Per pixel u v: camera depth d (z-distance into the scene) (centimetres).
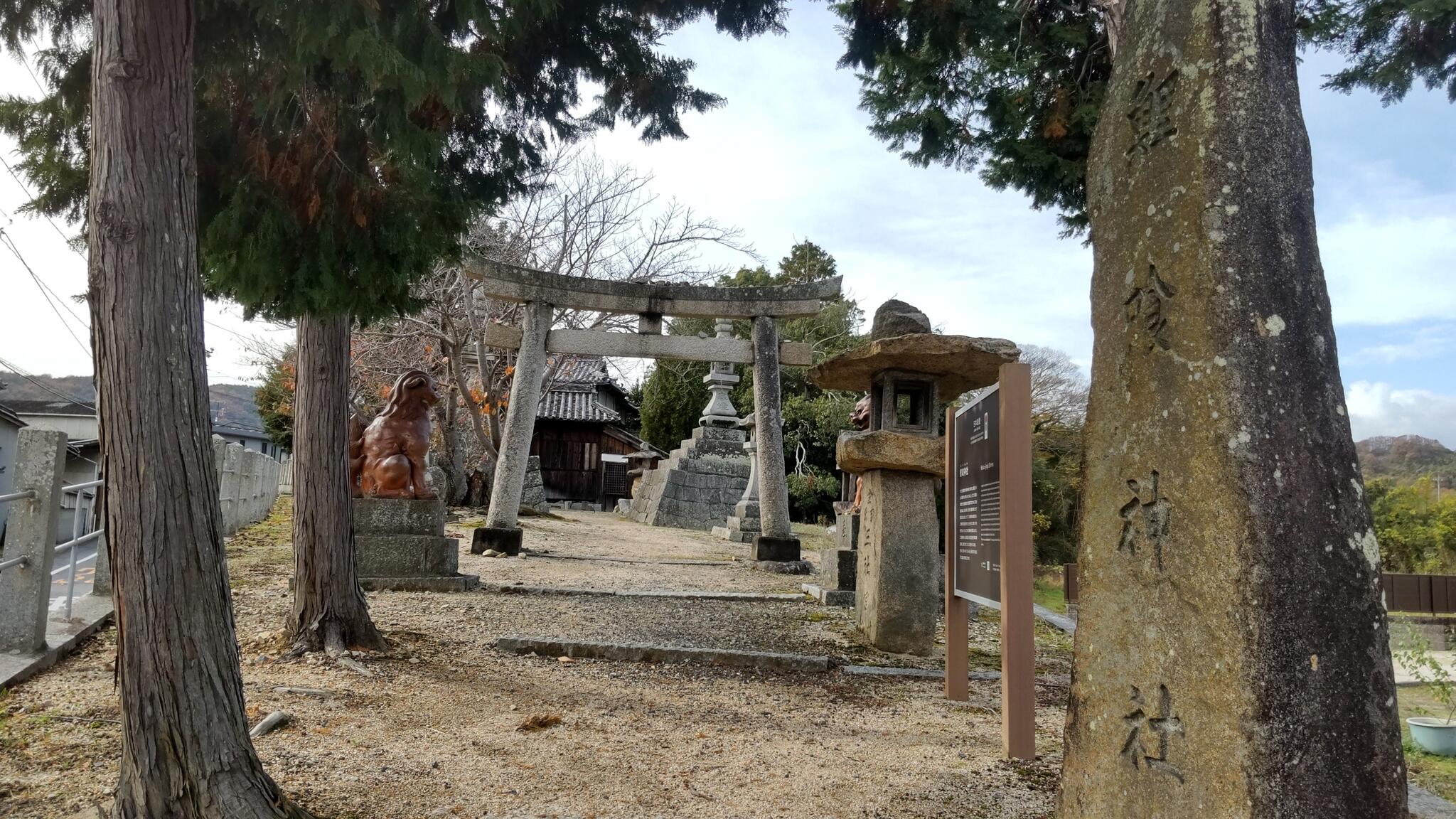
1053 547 2084
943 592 954
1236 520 213
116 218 287
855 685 612
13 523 532
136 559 287
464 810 353
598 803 369
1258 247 226
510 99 661
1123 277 257
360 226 481
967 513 545
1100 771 245
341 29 366
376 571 876
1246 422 217
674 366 2891
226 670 303
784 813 369
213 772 293
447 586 876
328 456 599
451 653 624
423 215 514
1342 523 212
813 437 2589
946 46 664
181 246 300
